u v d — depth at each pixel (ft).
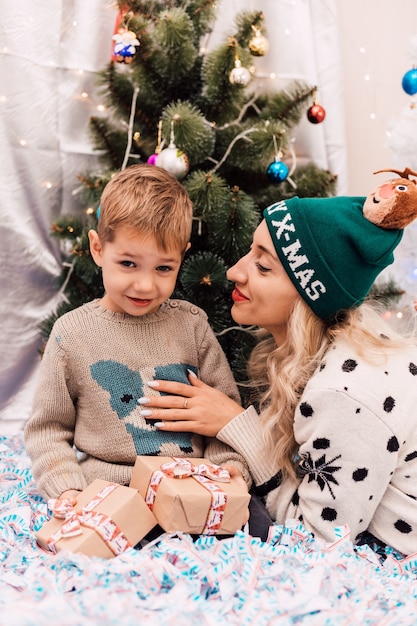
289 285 4.17
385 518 3.97
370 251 3.97
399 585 3.48
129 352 4.07
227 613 2.98
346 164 6.85
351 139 6.96
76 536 3.36
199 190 5.03
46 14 6.22
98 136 5.79
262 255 4.23
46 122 6.35
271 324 4.40
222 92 5.41
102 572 3.12
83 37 6.34
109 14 6.37
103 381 3.99
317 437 3.80
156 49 5.37
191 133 5.08
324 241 4.01
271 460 4.15
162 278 3.95
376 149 6.96
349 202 4.13
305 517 3.88
